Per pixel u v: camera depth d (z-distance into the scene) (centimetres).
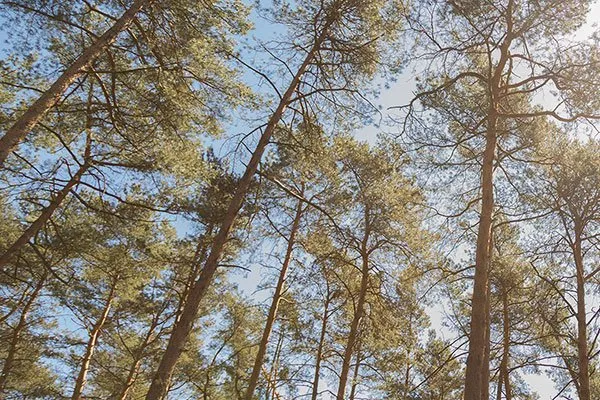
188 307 877
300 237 1441
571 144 1196
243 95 1059
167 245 1347
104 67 1016
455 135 1287
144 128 1030
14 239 1331
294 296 1534
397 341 1468
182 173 1018
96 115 1059
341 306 1558
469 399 752
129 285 1519
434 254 1363
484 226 947
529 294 1426
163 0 961
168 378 807
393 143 1376
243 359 1499
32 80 983
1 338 1543
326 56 1218
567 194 1179
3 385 1645
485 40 1067
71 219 1229
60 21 916
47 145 1091
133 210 1169
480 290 870
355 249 1491
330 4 1157
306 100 1175
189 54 991
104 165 1085
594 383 1478
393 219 1432
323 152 1198
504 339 1446
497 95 1086
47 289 1363
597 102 998
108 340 1772
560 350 1428
